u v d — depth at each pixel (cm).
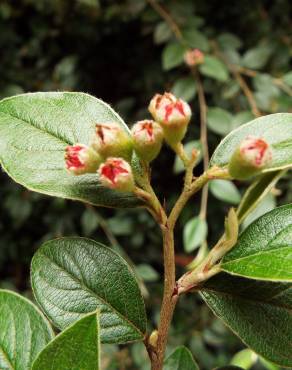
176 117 10
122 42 38
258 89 29
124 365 30
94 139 10
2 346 10
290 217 10
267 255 10
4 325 11
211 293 11
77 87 38
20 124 11
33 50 38
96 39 38
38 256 11
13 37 36
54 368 9
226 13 37
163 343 10
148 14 32
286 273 10
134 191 10
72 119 11
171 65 28
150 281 36
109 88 40
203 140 26
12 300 11
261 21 37
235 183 30
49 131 11
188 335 34
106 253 11
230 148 11
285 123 11
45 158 11
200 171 32
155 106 10
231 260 10
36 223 37
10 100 11
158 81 37
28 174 10
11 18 36
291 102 29
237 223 10
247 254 10
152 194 10
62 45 38
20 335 11
